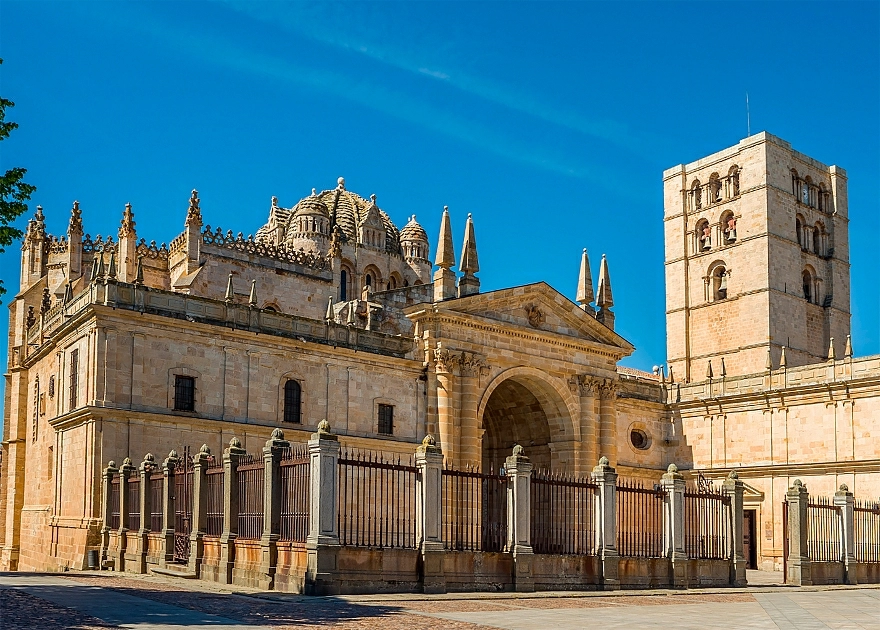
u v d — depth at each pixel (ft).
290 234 365.61
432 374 219.41
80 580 124.47
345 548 108.06
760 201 330.34
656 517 153.48
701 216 355.15
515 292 229.86
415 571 115.03
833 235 358.43
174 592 105.91
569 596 121.08
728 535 158.10
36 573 146.92
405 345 220.23
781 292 328.70
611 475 139.54
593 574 135.13
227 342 189.78
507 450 255.50
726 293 343.26
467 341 222.28
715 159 352.28
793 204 342.03
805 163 352.28
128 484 159.74
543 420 245.45
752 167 335.67
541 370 234.58
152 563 143.13
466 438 217.15
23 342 262.47
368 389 211.00
